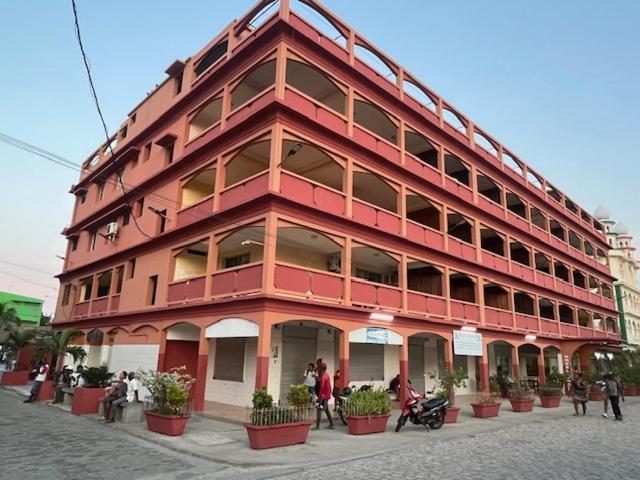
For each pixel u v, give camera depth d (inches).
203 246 748.0
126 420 527.5
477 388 1085.8
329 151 661.3
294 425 423.8
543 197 1278.3
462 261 895.1
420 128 864.3
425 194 839.1
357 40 753.6
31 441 417.4
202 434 465.7
